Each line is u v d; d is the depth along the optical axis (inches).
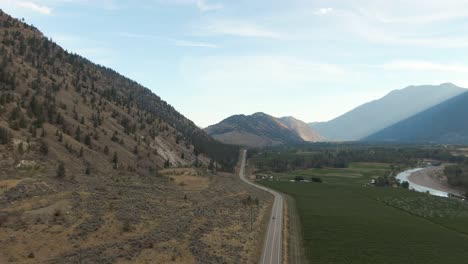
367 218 5551.2
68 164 5782.5
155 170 7755.9
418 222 5428.2
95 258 2711.6
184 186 6683.1
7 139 5502.0
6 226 3051.2
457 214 6097.4
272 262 3289.9
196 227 3902.6
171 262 2822.3
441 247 4133.9
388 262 3555.6
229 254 3218.5
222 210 5004.9
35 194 4005.9
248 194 6909.5
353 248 3956.7
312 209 6151.6
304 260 3501.5
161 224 3814.0
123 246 3034.0
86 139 7130.9
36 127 6525.6
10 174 4640.8
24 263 2549.2
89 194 4441.4
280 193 7859.3
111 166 6663.4
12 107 6850.4
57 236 3051.2
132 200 4534.9
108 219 3651.6
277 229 4466.0
